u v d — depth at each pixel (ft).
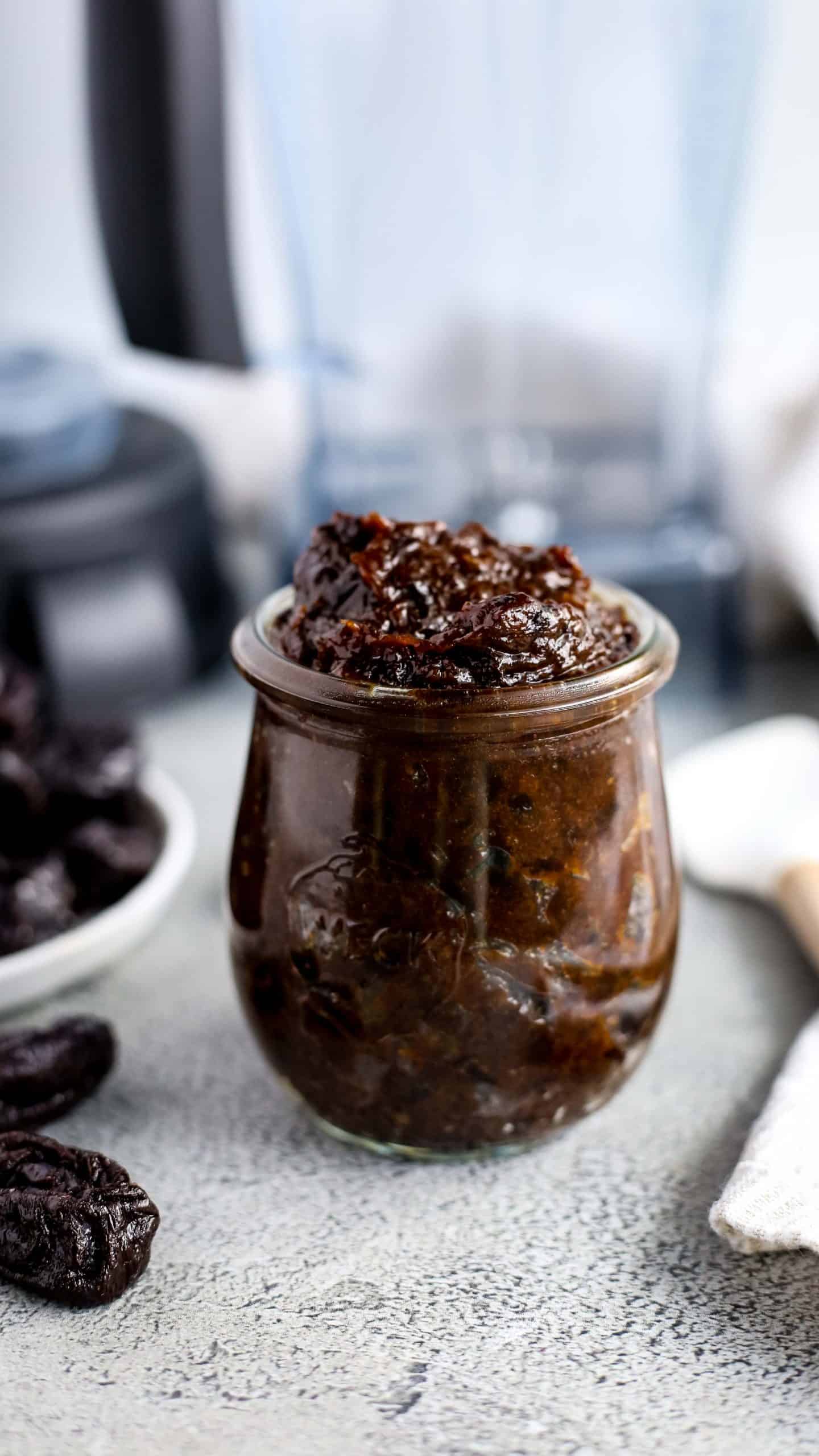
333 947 1.27
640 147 1.69
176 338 1.76
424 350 1.79
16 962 1.45
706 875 1.62
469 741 1.22
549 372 1.78
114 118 1.69
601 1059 1.31
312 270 1.79
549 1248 1.30
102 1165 1.29
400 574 1.28
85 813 1.59
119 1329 1.25
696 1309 1.26
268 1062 1.35
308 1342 1.24
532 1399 1.20
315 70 1.70
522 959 1.26
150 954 1.58
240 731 1.88
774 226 2.10
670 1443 1.18
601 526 1.84
